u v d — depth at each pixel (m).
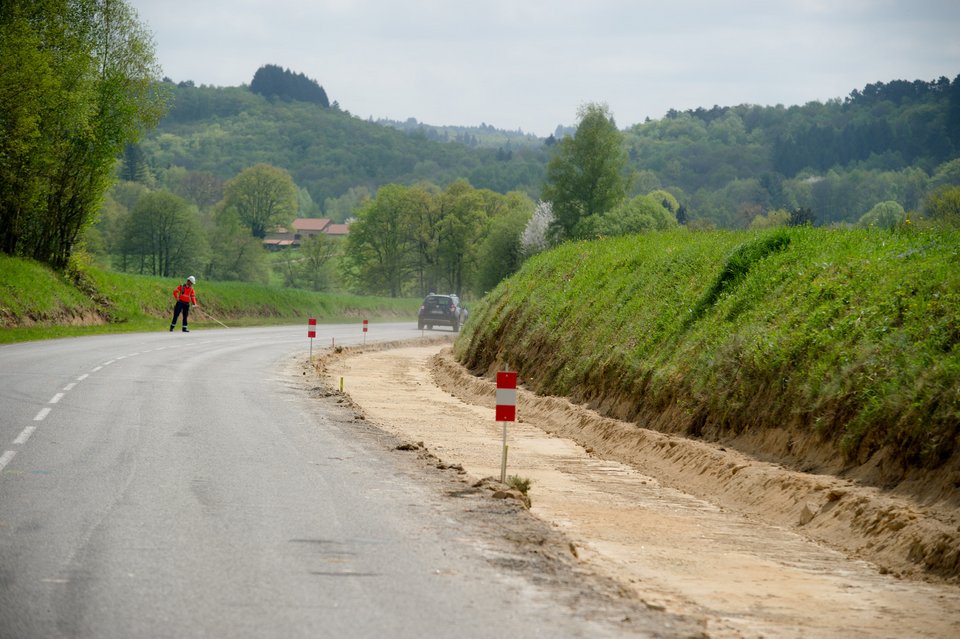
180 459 14.34
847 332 17.62
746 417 18.62
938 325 15.50
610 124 118.88
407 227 154.38
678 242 32.38
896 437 14.21
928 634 8.48
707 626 7.74
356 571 8.52
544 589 8.23
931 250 19.22
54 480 12.26
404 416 25.59
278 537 9.70
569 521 13.12
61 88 54.62
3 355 32.38
